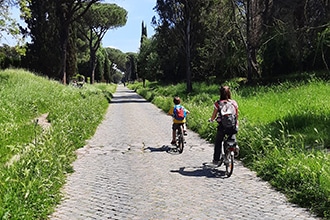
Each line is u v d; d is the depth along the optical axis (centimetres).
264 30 2772
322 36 2125
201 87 3347
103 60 9462
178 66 4841
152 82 6850
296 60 2534
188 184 704
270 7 2723
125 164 891
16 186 538
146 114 2223
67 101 2148
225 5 3133
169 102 2506
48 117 1570
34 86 2286
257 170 789
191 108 1800
